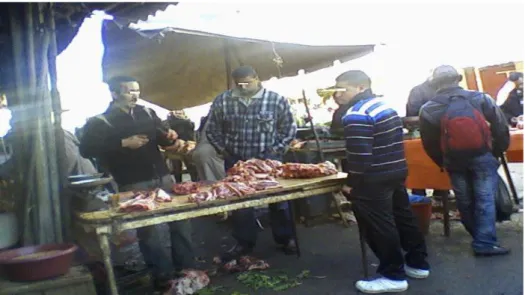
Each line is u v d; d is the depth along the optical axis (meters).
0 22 3.50
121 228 3.02
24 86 3.41
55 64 3.56
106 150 3.92
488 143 4.21
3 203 3.53
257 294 3.77
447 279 3.82
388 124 3.41
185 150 6.84
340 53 7.99
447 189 4.92
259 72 8.87
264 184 3.66
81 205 3.25
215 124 4.82
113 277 3.02
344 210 6.06
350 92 3.54
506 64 12.50
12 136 3.46
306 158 5.90
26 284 2.74
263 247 5.05
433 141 4.51
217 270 4.36
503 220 5.31
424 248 3.85
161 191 3.50
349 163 3.45
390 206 3.51
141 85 8.15
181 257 4.07
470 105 4.25
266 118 4.62
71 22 4.02
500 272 3.89
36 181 3.38
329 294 3.69
